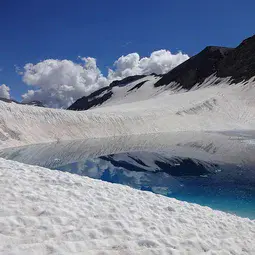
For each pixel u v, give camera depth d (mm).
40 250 4711
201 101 78188
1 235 4855
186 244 6418
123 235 6062
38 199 7160
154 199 10547
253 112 74188
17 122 44094
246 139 44562
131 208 8227
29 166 12039
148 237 6266
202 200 17031
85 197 8383
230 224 9297
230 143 40500
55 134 46906
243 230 9062
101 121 55906
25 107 48938
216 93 90562
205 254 6227
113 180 22797
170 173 24875
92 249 5215
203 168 26203
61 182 9719
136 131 57281
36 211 6391
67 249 4965
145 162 29766
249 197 17453
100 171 26062
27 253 4508
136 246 5664
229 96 85125
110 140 47250
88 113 56719
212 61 133875
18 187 7832
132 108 79625
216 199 17172
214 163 28031
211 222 8930
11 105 47000
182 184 21031
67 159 31188
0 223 5348
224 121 68438
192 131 59969
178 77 147250
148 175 24375
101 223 6477
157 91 151625
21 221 5648
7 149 36562
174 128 61781
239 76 107438
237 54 122062
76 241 5324
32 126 45500
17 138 41094
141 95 159500
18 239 4918
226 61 124750
